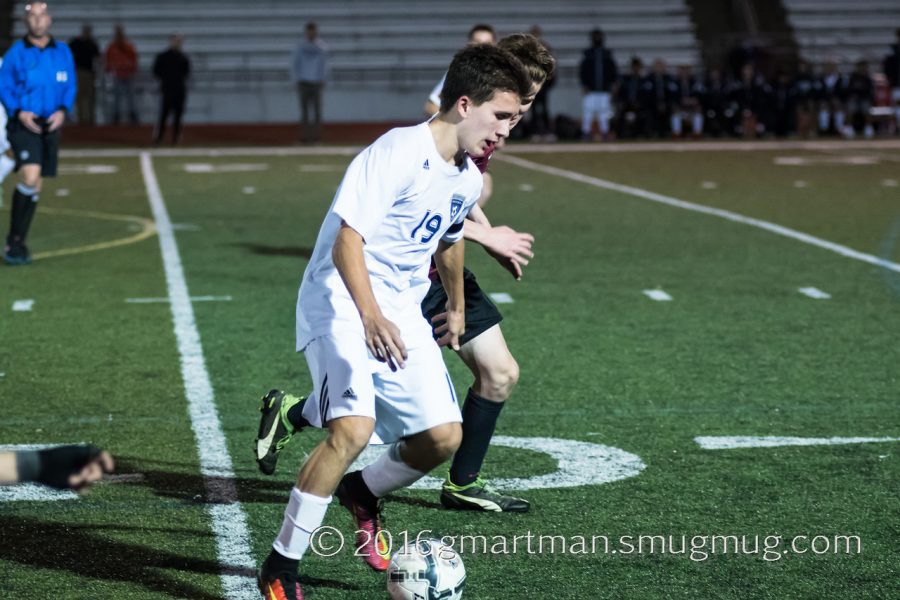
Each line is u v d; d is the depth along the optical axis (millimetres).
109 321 10539
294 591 4840
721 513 6113
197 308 11125
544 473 6719
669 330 10336
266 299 11570
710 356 9422
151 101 37938
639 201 19734
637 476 6664
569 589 5211
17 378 8633
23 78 13016
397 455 5258
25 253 13453
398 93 39688
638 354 9469
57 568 5359
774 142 33062
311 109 39406
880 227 16609
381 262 5035
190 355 9344
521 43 5492
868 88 35875
